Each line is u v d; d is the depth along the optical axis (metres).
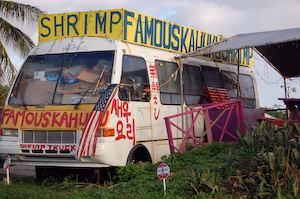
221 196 5.89
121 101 8.09
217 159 8.00
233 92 12.84
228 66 12.98
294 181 5.62
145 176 7.65
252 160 6.91
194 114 10.73
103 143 7.55
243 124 10.20
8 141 8.20
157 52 9.93
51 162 7.95
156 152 9.24
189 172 7.09
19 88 8.59
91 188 7.66
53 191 7.34
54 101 8.16
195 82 11.19
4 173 10.67
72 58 8.56
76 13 9.36
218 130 11.02
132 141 8.35
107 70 8.22
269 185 5.80
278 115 15.64
